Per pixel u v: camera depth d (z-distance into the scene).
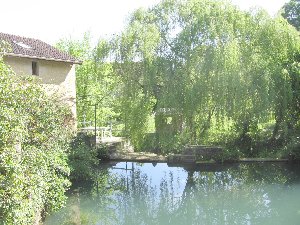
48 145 11.10
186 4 20.86
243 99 19.75
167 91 20.03
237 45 19.66
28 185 8.08
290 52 21.88
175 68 20.30
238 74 19.47
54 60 20.61
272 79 20.81
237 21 20.64
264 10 21.00
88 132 22.39
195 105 19.67
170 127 21.08
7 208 7.08
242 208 14.52
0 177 7.00
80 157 17.25
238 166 21.08
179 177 19.27
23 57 18.95
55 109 13.20
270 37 20.62
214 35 19.55
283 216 13.29
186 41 19.98
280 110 21.48
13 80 8.63
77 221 12.55
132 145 22.81
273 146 22.44
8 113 7.33
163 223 12.98
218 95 19.66
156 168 21.17
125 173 20.05
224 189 17.03
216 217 13.65
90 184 17.66
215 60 19.20
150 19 21.14
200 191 16.88
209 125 20.75
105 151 22.23
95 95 31.73
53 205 11.20
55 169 12.05
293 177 18.50
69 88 22.11
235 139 22.28
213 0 21.08
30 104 9.37
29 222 8.26
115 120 32.12
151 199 15.79
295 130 21.94
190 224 12.90
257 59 20.33
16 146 8.27
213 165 21.20
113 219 13.07
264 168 20.45
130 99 21.00
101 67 21.59
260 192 16.36
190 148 21.58
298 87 21.81
